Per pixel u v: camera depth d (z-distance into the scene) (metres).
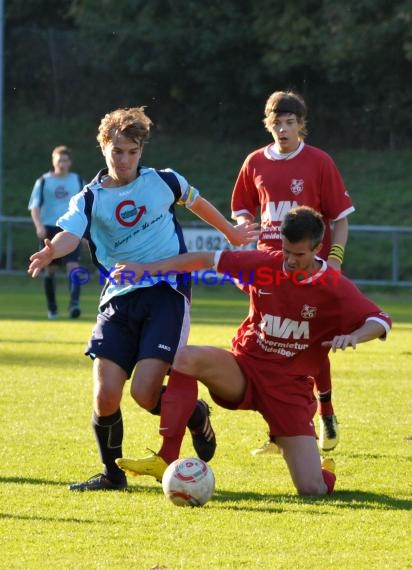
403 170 83.62
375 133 91.44
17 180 86.31
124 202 15.25
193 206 15.72
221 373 15.11
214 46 90.12
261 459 16.98
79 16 95.00
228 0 90.88
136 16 93.62
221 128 94.94
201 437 15.97
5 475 15.42
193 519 13.01
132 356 15.20
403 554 11.55
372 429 19.64
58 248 14.91
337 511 13.50
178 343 15.15
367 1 83.38
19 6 100.44
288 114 18.20
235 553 11.52
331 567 11.02
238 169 87.62
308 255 14.34
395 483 15.33
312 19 87.00
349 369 28.11
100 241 15.65
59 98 99.62
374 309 14.74
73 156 91.44
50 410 21.09
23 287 63.59
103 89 99.31
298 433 14.84
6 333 35.69
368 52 84.19
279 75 90.00
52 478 15.31
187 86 95.12
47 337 34.50
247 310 48.28
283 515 13.25
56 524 12.67
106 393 14.67
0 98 66.38
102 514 13.22
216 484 15.17
